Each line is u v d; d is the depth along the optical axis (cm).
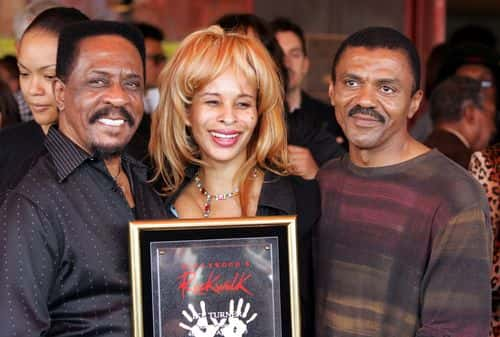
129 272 233
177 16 783
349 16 773
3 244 223
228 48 256
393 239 256
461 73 455
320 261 271
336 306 264
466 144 384
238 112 259
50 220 228
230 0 782
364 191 264
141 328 230
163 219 241
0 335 220
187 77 257
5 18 705
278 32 437
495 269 289
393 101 258
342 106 263
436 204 251
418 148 266
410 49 261
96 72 234
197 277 235
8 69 538
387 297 256
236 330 236
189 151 269
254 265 238
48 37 293
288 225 239
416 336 250
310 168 311
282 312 238
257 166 271
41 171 234
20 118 437
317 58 717
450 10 1385
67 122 242
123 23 244
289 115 364
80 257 230
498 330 289
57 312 231
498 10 1380
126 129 238
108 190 239
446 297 247
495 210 291
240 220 237
